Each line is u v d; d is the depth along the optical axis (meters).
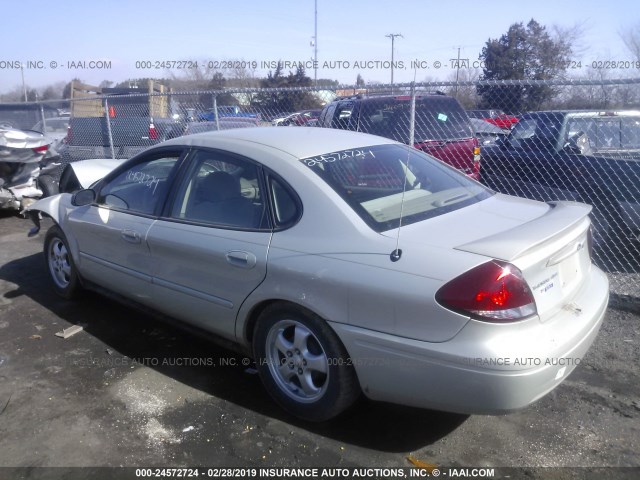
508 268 2.67
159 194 4.10
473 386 2.67
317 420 3.29
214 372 3.98
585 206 3.55
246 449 3.14
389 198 3.35
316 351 3.23
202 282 3.69
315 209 3.22
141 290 4.23
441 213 3.30
